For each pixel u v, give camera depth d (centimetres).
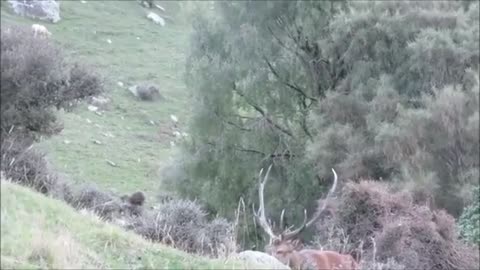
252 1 9188
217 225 4675
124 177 10906
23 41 4341
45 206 3328
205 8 9462
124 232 3441
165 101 14812
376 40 8512
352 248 5184
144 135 13125
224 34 9350
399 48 8400
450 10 8494
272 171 9025
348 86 8619
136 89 14712
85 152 11456
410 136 7438
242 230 7438
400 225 5094
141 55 16775
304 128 9019
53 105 4534
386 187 5959
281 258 3844
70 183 5531
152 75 15788
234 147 9206
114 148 12069
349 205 5391
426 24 8400
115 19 18525
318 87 9150
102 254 3034
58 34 16312
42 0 16838
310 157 8069
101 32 17362
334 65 9025
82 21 17625
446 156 7450
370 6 8619
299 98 9281
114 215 5172
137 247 3253
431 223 5184
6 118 4294
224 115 9225
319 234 5634
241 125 9300
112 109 13825
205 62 9162
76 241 3041
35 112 4381
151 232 4312
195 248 4288
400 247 5019
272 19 9206
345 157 7956
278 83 9169
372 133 7888
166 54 17212
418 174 7162
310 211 8588
